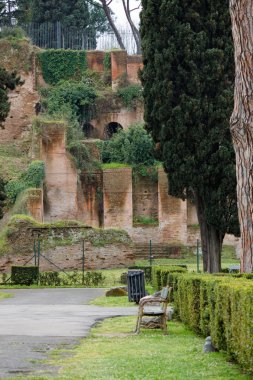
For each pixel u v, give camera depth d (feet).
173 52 113.50
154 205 214.28
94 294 118.83
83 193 214.28
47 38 279.08
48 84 248.32
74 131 219.82
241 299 43.62
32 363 47.67
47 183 207.82
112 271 163.94
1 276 157.79
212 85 113.91
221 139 112.27
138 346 55.62
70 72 249.34
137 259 198.90
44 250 168.66
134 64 249.75
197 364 47.19
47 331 65.41
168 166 115.14
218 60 113.19
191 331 64.34
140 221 210.38
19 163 207.82
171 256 200.13
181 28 113.39
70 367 46.26
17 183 198.80
